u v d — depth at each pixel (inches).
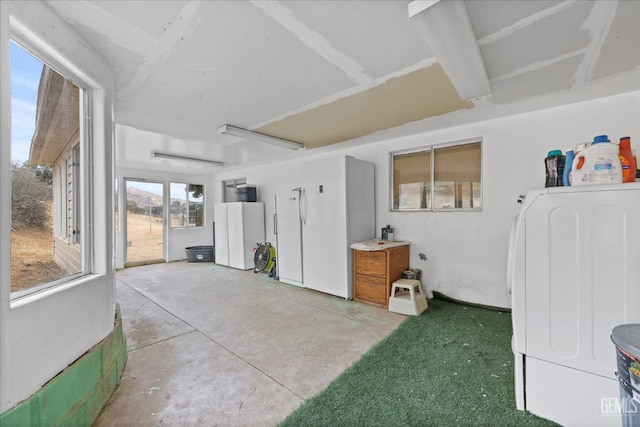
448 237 143.9
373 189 168.2
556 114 112.9
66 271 67.2
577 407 58.9
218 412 66.9
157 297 160.1
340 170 151.3
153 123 127.6
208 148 181.6
